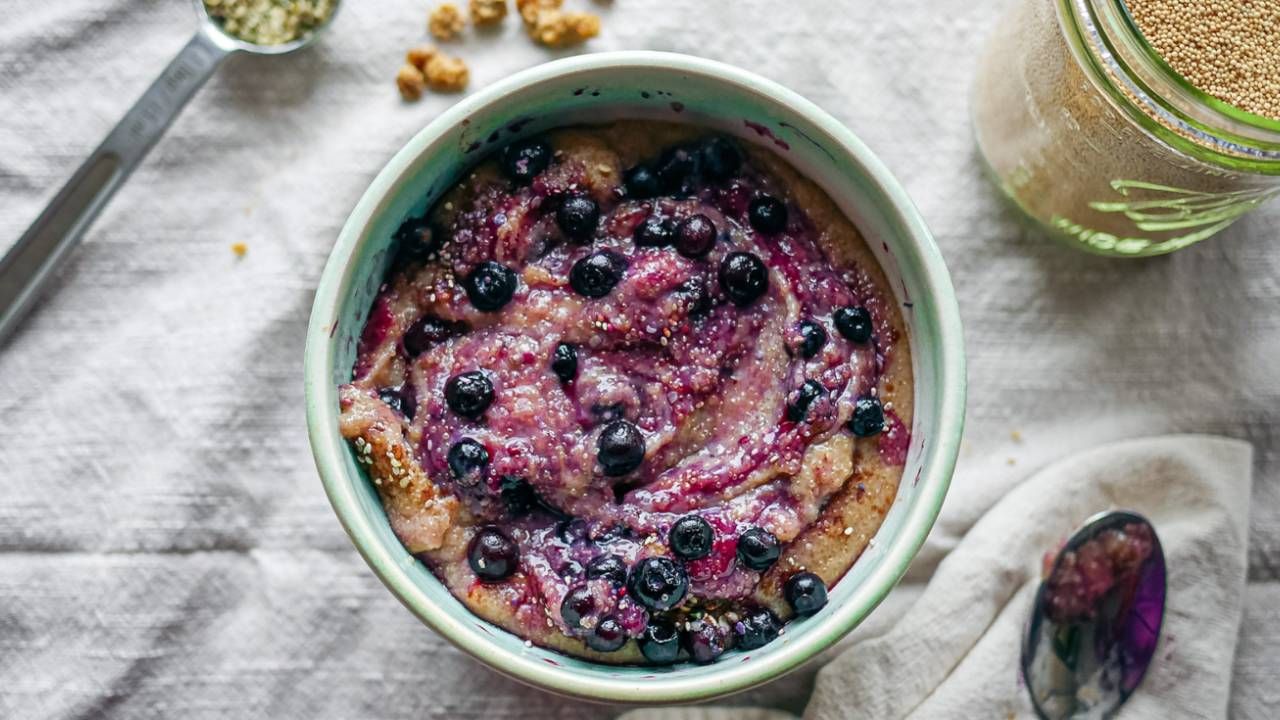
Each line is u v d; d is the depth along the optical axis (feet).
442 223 1.25
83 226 1.44
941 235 1.49
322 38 1.48
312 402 1.16
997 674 1.43
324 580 1.45
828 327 1.25
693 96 1.24
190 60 1.45
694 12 1.49
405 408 1.23
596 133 1.27
